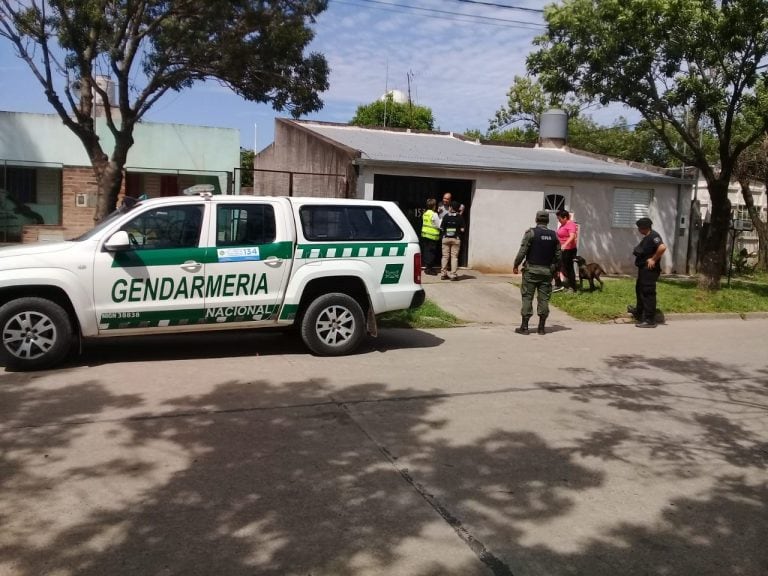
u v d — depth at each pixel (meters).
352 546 3.73
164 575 3.40
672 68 13.57
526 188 16.19
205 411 6.00
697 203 18.55
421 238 15.68
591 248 17.22
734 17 12.35
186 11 10.42
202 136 19.58
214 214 7.76
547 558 3.68
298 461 4.92
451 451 5.21
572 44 14.09
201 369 7.52
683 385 7.54
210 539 3.77
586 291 14.06
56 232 18.22
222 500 4.25
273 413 6.00
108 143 18.72
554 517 4.17
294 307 8.07
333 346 8.34
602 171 17.19
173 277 7.53
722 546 3.89
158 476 4.59
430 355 8.66
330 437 5.44
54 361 7.28
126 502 4.20
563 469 4.94
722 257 14.85
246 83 11.38
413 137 20.53
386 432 5.60
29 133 17.97
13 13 9.68
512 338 10.20
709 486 4.73
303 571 3.47
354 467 4.84
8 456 4.89
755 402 6.91
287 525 3.95
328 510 4.16
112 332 7.43
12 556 3.55
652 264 11.52
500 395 6.83
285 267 7.98
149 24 10.77
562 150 22.22
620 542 3.89
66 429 5.46
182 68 10.95
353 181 14.76
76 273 7.20
